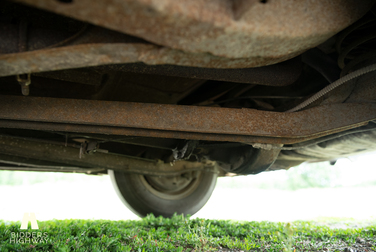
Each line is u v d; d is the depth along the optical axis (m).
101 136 2.40
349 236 2.82
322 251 2.31
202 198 4.21
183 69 1.70
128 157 3.47
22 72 1.19
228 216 5.75
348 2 1.31
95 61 1.18
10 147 2.68
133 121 1.82
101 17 0.95
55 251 1.96
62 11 0.92
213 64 1.28
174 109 1.89
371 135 2.41
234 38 1.09
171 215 3.92
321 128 1.95
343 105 1.98
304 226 3.49
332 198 11.02
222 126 1.90
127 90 2.38
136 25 0.99
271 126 1.95
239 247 2.46
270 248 2.33
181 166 3.82
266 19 1.10
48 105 1.77
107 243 2.22
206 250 2.34
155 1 0.91
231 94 2.78
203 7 0.99
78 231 2.64
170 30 1.02
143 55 1.16
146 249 2.25
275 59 1.37
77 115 1.78
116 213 6.23
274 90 2.76
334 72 2.11
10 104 1.73
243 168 3.04
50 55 1.13
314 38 1.25
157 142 2.61
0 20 1.33
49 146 2.93
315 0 1.24
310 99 1.92
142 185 3.91
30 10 1.36
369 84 1.93
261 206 8.20
